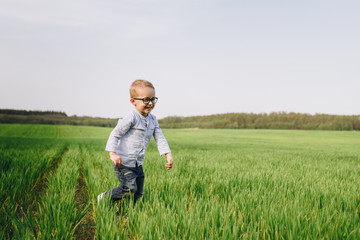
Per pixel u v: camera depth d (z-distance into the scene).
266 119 128.62
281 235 2.70
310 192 4.44
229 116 140.50
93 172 6.38
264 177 5.83
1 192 3.99
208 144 36.81
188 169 7.44
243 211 3.35
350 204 3.77
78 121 143.25
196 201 3.81
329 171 8.48
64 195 3.85
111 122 146.50
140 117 3.65
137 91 3.57
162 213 3.04
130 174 3.60
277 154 17.20
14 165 6.96
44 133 66.94
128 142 3.59
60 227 2.77
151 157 11.66
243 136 70.38
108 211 3.22
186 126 142.25
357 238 2.60
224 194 4.34
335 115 115.62
